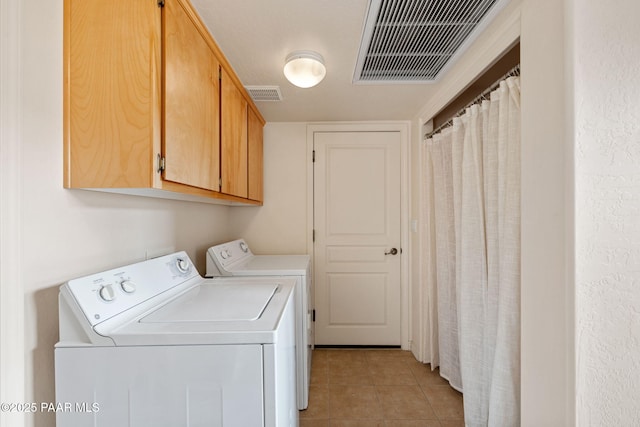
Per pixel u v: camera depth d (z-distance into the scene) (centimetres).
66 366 81
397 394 197
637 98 94
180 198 155
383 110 237
